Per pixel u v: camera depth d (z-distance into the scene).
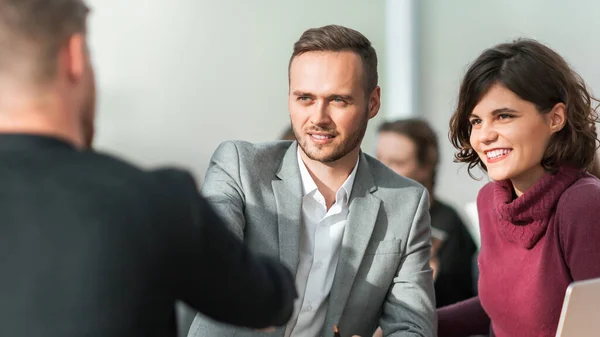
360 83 2.12
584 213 1.98
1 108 1.20
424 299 2.23
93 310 1.12
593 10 5.38
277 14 5.20
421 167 3.64
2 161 1.18
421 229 2.28
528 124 2.04
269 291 1.36
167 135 5.01
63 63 1.23
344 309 2.17
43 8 1.20
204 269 1.26
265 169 2.22
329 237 2.21
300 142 2.14
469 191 5.42
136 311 1.16
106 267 1.14
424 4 5.51
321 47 2.10
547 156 2.08
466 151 2.28
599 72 5.38
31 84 1.20
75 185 1.17
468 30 5.54
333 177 2.21
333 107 2.10
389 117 5.53
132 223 1.17
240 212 2.14
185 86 5.03
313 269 2.19
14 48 1.19
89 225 1.15
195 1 5.02
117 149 4.92
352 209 2.22
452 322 2.49
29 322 1.11
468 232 3.71
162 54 4.98
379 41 5.50
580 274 1.96
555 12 5.45
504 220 2.14
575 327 1.76
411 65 5.48
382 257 2.22
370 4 5.45
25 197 1.15
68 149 1.22
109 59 4.89
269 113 5.19
